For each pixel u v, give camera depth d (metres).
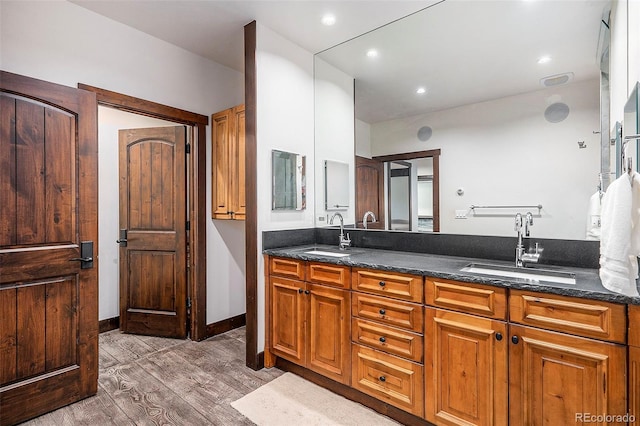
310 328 2.26
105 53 2.41
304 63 2.92
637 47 1.42
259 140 2.52
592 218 1.84
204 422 1.87
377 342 1.92
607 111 1.83
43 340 1.96
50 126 1.99
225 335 3.20
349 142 2.84
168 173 3.13
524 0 2.05
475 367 1.58
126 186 3.24
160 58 2.75
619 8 1.69
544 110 2.01
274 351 2.50
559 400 1.37
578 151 1.91
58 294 2.02
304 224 2.95
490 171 2.18
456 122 2.33
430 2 2.24
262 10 2.33
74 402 2.05
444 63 2.38
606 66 1.84
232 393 2.16
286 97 2.74
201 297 3.07
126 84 2.53
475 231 2.21
